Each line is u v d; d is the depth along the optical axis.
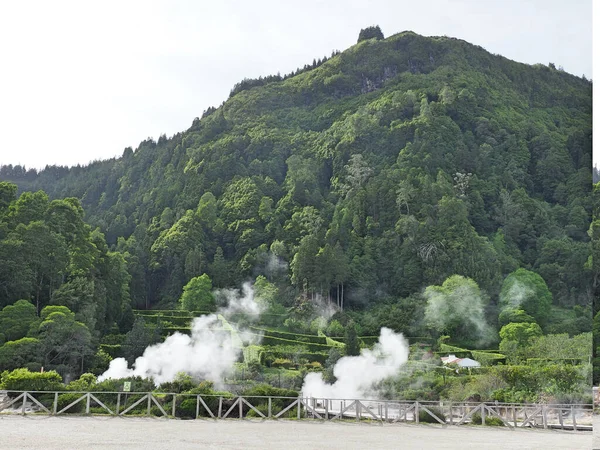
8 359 86.12
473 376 85.94
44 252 115.44
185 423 34.75
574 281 148.50
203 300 155.75
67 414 35.78
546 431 37.34
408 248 160.25
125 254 166.25
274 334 138.12
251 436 29.75
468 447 28.12
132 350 112.81
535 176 193.50
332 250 160.12
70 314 99.00
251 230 183.25
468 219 169.38
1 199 133.62
